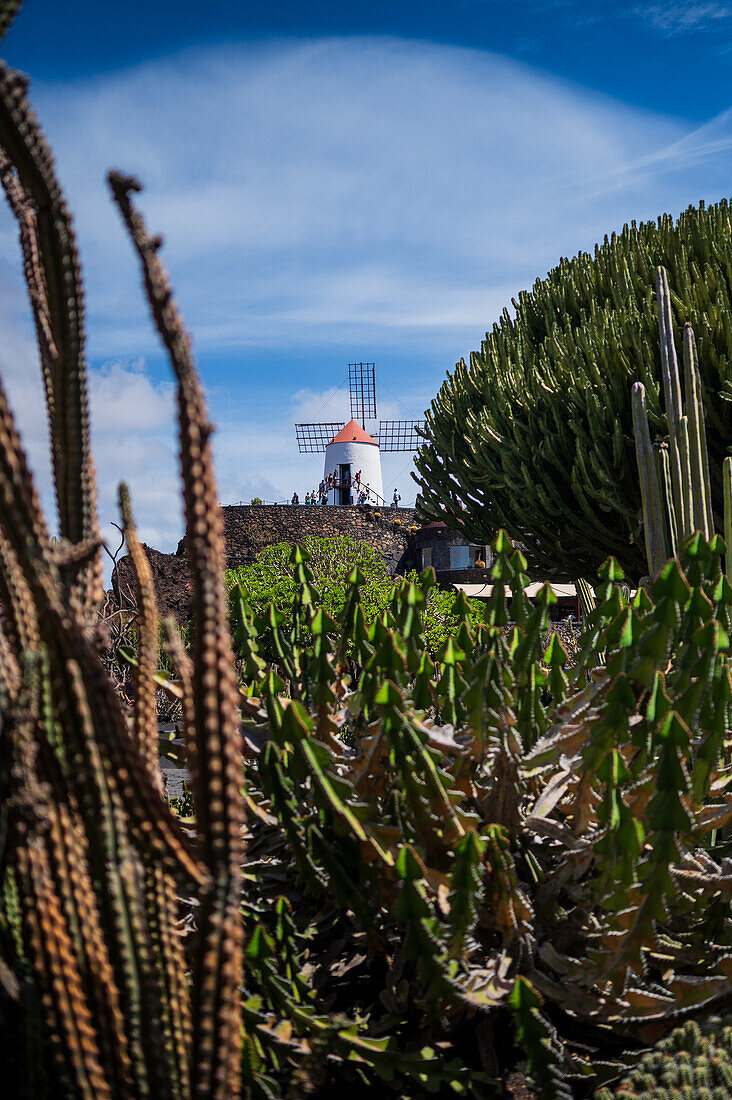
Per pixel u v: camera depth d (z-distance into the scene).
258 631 2.55
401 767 1.70
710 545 2.02
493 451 12.62
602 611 2.16
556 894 1.82
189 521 0.99
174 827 1.06
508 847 1.70
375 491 43.09
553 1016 1.74
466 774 1.88
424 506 14.56
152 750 1.35
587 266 13.37
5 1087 1.04
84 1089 0.99
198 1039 0.96
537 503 11.84
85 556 1.08
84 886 1.04
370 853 1.71
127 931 1.03
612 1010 1.61
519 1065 1.59
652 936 1.57
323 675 1.98
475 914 1.53
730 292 11.12
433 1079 1.51
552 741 1.89
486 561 26.08
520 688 1.99
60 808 1.03
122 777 1.02
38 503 0.98
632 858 1.62
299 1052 1.48
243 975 1.66
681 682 1.78
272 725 1.81
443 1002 1.62
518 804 1.88
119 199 1.00
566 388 11.45
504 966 1.66
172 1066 1.09
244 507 31.95
